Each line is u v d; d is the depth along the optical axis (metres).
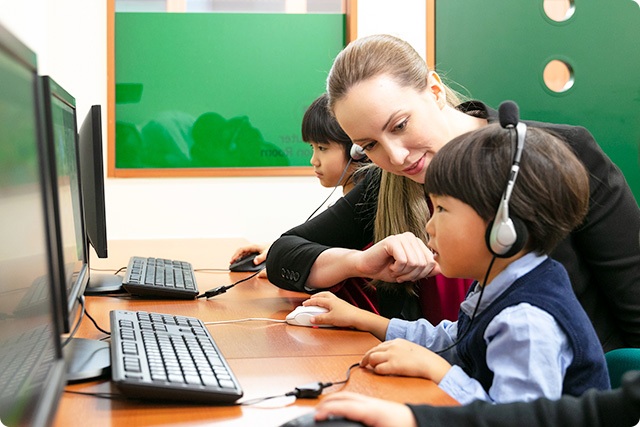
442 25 3.54
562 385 0.81
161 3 3.40
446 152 0.88
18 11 2.86
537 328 0.78
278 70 3.53
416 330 1.10
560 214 0.84
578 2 3.57
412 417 0.64
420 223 1.47
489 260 0.87
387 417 0.63
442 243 0.88
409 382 0.85
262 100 3.52
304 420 0.63
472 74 3.56
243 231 3.53
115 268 1.92
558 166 0.83
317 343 1.06
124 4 3.37
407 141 1.24
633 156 3.63
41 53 3.21
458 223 0.86
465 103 1.44
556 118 3.60
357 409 0.63
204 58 3.46
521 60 3.58
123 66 3.39
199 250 2.50
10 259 0.58
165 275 1.59
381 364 0.89
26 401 0.59
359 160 1.83
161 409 0.75
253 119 3.52
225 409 0.75
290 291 1.58
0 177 0.56
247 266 1.91
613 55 3.60
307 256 1.44
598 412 0.64
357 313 1.16
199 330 1.04
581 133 1.25
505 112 0.85
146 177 3.43
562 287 0.84
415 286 1.55
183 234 3.48
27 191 0.65
